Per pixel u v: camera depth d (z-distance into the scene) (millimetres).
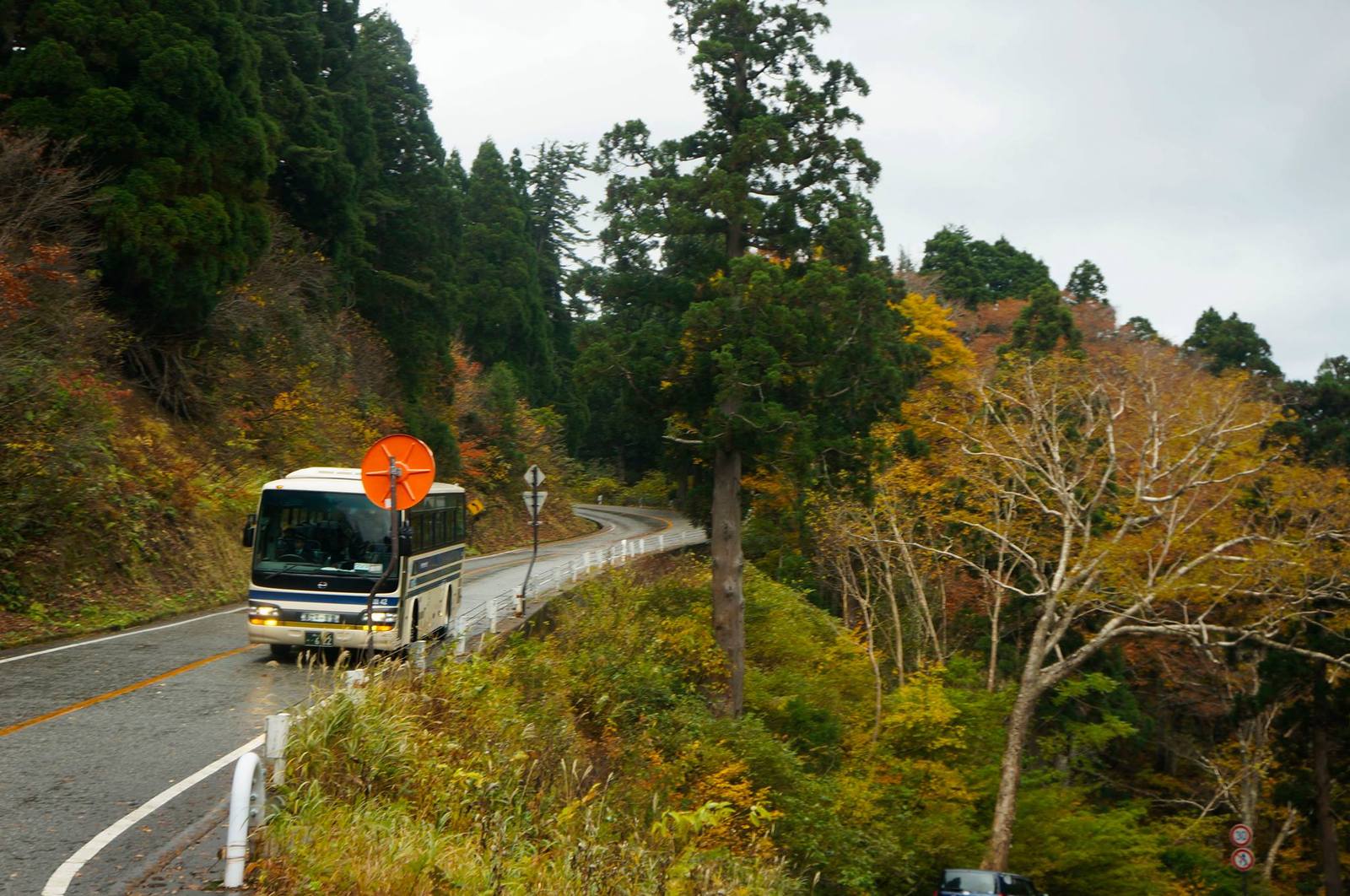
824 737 28656
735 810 17641
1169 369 35250
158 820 8227
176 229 26250
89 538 20922
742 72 28969
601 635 24109
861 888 20141
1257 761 34531
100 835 7758
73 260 23781
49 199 22766
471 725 11086
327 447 36906
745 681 31578
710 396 28281
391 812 8141
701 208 28312
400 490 10781
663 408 29109
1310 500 25250
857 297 27078
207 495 27141
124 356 28719
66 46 24766
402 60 53000
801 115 28359
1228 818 37531
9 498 19375
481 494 58375
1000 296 69812
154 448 25828
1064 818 26078
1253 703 31969
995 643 31609
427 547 18719
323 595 15930
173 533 24344
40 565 19359
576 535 67875
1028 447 26359
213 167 28062
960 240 74000
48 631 17891
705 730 20703
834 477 29000
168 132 26516
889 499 32969
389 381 48250
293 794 7781
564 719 14805
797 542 43812
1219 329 57438
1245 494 27812
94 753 10188
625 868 8883
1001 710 28500
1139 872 25688
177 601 22641
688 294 28875
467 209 70938
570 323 88750
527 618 22750
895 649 38156
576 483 95312
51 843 7535
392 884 6977
